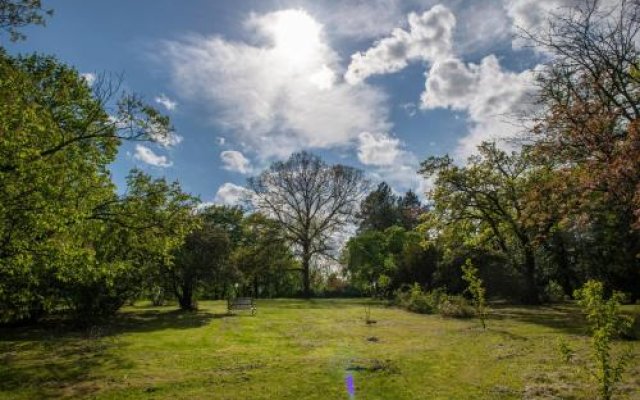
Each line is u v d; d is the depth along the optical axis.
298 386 10.16
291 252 53.09
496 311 27.25
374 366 11.74
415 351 14.09
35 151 11.79
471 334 17.58
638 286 29.91
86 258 14.83
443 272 37.28
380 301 42.97
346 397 9.40
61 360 13.67
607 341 8.30
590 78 15.89
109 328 21.47
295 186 52.88
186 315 28.56
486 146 32.25
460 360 12.57
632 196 12.91
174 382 10.65
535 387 9.64
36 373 11.92
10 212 11.88
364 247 50.12
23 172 11.66
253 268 51.38
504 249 33.84
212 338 17.94
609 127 15.06
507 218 32.09
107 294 22.88
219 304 40.62
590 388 9.38
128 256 20.95
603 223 24.44
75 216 12.96
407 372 11.30
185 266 30.12
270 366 12.12
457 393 9.52
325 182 53.34
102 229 16.05
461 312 24.70
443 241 35.81
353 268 50.72
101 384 10.70
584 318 22.30
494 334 17.33
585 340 15.16
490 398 9.13
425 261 40.69
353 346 15.47
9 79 12.70
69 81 16.30
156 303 41.00
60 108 16.48
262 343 16.53
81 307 22.14
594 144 14.45
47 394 10.01
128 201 17.45
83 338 18.44
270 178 53.03
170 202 18.47
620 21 15.50
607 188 13.84
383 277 41.56
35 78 15.89
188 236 30.20
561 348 10.38
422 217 36.09
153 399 9.46
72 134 15.83
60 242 13.08
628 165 12.30
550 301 36.12
